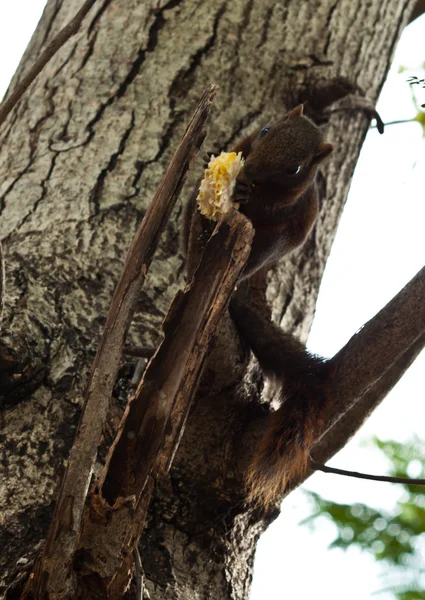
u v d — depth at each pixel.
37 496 3.38
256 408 3.48
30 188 3.62
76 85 3.72
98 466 3.41
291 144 3.65
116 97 3.70
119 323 3.26
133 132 3.67
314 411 3.44
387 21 3.86
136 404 3.26
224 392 3.46
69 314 3.49
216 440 3.45
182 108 3.69
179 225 3.62
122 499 3.25
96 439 3.24
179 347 3.27
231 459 3.45
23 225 3.58
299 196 3.68
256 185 3.66
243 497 3.45
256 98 3.72
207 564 3.43
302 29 3.78
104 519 3.25
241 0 3.78
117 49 3.74
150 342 3.50
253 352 3.51
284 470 3.44
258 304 3.63
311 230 3.73
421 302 3.40
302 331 3.67
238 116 3.71
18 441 3.41
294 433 3.44
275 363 3.50
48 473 3.40
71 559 3.24
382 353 3.41
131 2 3.78
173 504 3.44
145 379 3.27
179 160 3.28
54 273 3.52
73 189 3.61
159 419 3.26
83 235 3.57
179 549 3.42
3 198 3.62
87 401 3.25
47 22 3.84
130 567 3.26
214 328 3.27
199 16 3.76
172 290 3.56
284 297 3.67
